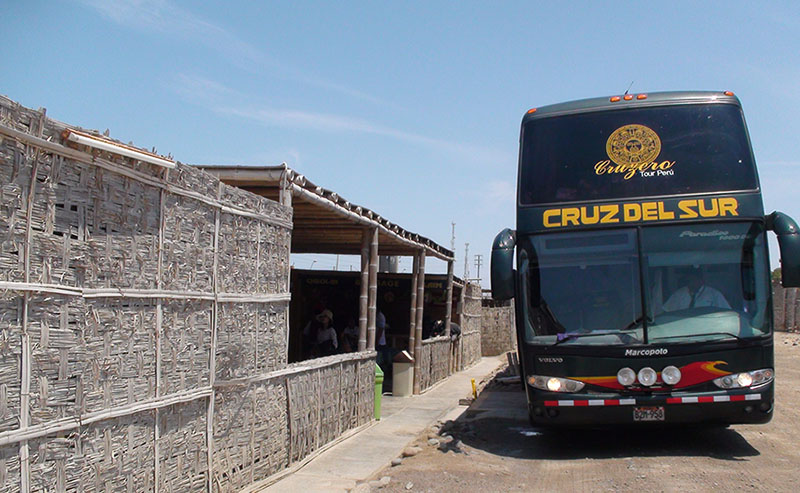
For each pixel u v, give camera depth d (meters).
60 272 4.62
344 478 7.84
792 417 11.32
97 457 4.95
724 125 8.77
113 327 5.12
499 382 17.02
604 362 8.30
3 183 4.20
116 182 5.17
